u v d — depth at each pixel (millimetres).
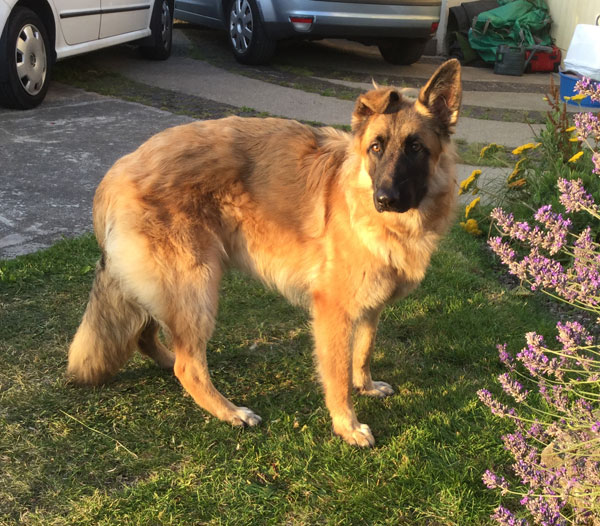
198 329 1993
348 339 1977
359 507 1756
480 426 2020
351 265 1938
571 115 3574
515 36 6410
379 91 1901
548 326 2520
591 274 1628
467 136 4375
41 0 4156
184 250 1955
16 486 1764
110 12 4773
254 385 2201
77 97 4586
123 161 2033
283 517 1733
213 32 7129
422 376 2270
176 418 2031
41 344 2268
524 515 1724
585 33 5199
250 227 2049
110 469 1838
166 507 1730
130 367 2252
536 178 3172
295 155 2039
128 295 2004
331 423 2039
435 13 5648
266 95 4902
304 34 5395
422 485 1824
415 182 1864
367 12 5375
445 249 3043
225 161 1998
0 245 2758
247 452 1920
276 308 2584
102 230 2039
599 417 1739
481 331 2471
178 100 4656
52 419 1980
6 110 4230
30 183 3273
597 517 1612
